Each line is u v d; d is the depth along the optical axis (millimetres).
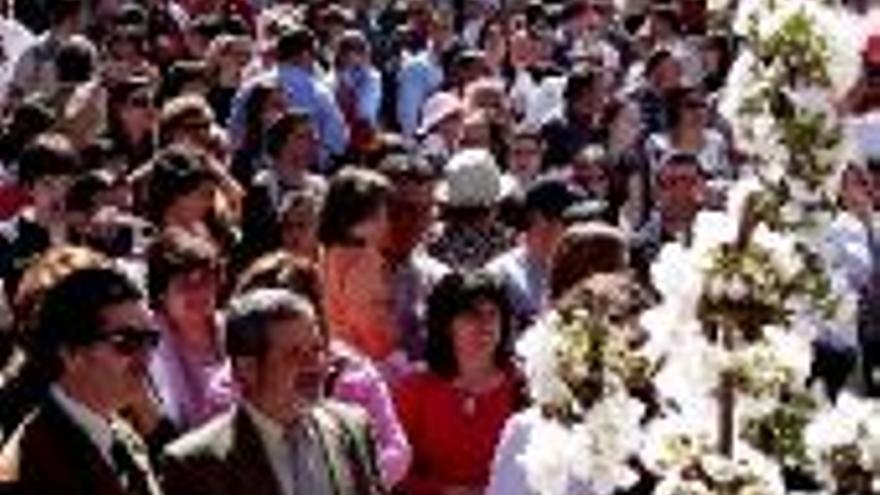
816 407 5051
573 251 12891
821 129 5086
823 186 5098
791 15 5066
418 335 14703
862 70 5379
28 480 8461
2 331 12016
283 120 19016
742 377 5023
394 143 19688
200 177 15273
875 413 4980
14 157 19766
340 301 13375
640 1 34969
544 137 25094
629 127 24531
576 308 5379
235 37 26125
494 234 17828
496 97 25203
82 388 8570
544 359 5250
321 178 21109
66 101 22641
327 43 31188
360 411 10227
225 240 15695
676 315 5113
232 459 9680
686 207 18656
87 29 28984
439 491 12633
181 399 11812
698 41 29359
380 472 10562
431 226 16766
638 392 5238
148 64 27062
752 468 4945
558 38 33250
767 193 5105
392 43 32062
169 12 29578
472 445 12625
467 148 22984
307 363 9773
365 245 13336
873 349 17359
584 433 5230
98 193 16062
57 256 9617
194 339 12008
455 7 35188
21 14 32625
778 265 5051
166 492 9711
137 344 8570
